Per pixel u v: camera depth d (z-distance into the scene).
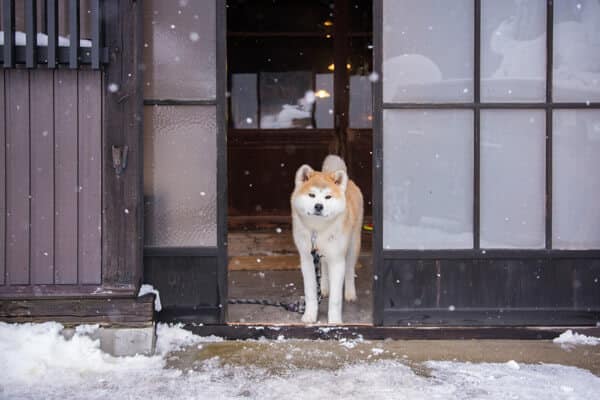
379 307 3.74
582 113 3.74
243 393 2.88
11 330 3.21
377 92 3.71
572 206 3.77
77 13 3.17
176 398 2.82
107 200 3.29
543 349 3.51
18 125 3.26
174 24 3.71
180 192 3.75
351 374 3.12
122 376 3.08
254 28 9.91
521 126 3.75
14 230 3.28
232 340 3.67
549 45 3.71
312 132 9.86
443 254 3.74
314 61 10.12
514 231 3.78
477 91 3.73
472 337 3.69
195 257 3.74
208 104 3.71
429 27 3.74
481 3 3.74
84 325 3.31
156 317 3.56
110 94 3.27
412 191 3.78
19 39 3.26
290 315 4.20
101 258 3.32
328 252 3.95
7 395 2.83
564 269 3.75
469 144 3.76
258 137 9.83
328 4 9.88
